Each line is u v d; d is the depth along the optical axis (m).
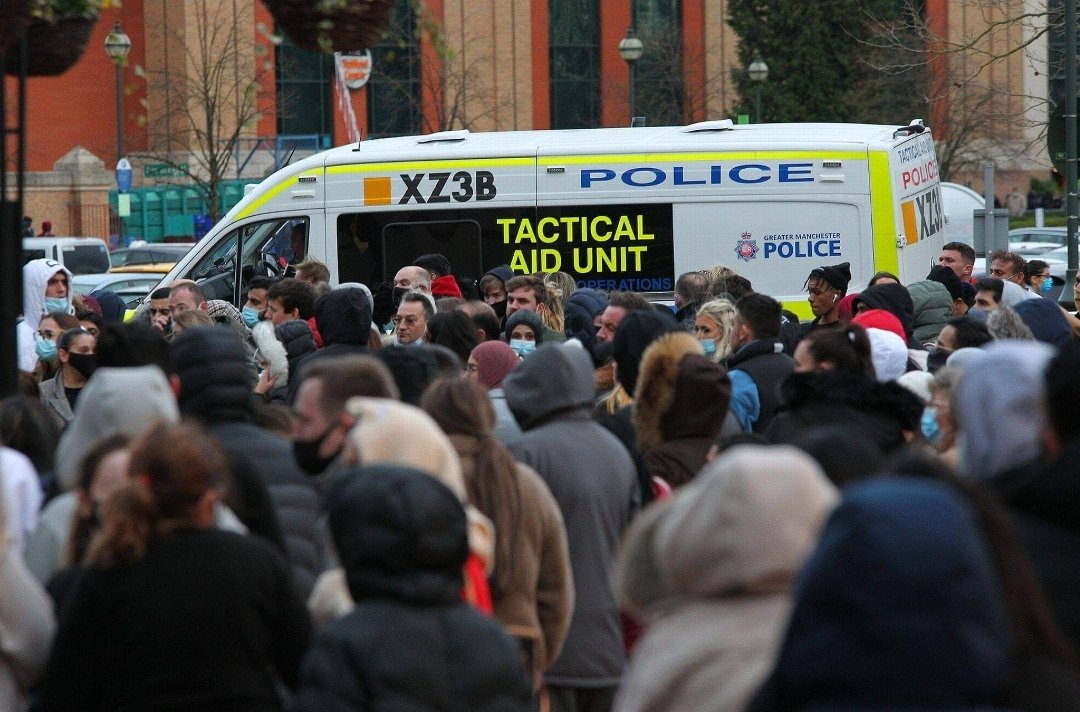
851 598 7.34
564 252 42.59
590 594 15.16
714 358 24.28
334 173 43.09
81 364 24.09
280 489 13.74
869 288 27.30
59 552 12.56
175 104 121.50
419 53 131.50
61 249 86.38
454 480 11.52
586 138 43.47
